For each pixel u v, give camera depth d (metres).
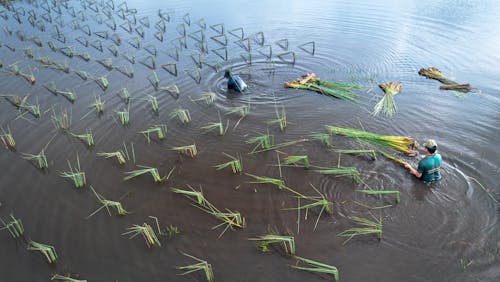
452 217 9.14
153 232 9.13
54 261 8.62
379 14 25.19
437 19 23.70
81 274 8.30
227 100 15.51
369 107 14.45
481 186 9.98
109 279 8.18
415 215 9.29
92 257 8.70
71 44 22.47
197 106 15.10
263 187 10.62
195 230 9.33
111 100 15.79
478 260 8.08
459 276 7.79
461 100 14.55
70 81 17.66
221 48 19.97
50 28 25.30
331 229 9.13
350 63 18.47
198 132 13.40
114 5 30.64
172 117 14.27
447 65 17.64
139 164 11.83
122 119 13.95
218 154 12.14
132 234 9.27
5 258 8.78
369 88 15.90
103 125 13.97
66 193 10.70
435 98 14.81
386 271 8.01
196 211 9.91
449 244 8.48
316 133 12.91
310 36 22.25
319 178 10.79
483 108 13.90
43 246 8.48
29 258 8.77
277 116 14.11
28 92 16.64
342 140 12.39
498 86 15.41
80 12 28.84
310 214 9.62
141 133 13.44
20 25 26.03
